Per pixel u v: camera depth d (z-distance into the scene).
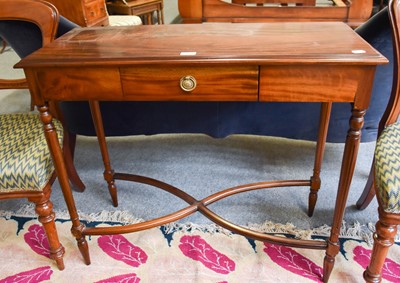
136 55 0.82
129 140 1.90
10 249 1.26
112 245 1.26
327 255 1.06
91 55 0.84
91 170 1.68
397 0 0.96
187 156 1.76
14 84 1.26
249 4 1.87
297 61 0.76
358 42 0.85
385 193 0.86
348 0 1.51
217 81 0.82
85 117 1.44
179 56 0.80
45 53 0.88
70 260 1.21
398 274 1.11
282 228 1.30
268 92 0.82
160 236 1.29
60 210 1.43
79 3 2.04
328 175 1.57
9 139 1.09
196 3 1.58
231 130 1.44
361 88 0.79
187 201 1.25
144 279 1.13
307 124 1.39
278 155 1.73
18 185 0.99
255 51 0.81
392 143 0.96
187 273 1.15
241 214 1.38
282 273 1.14
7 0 1.18
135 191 1.53
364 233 1.27
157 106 1.40
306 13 1.54
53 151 0.98
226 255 1.21
